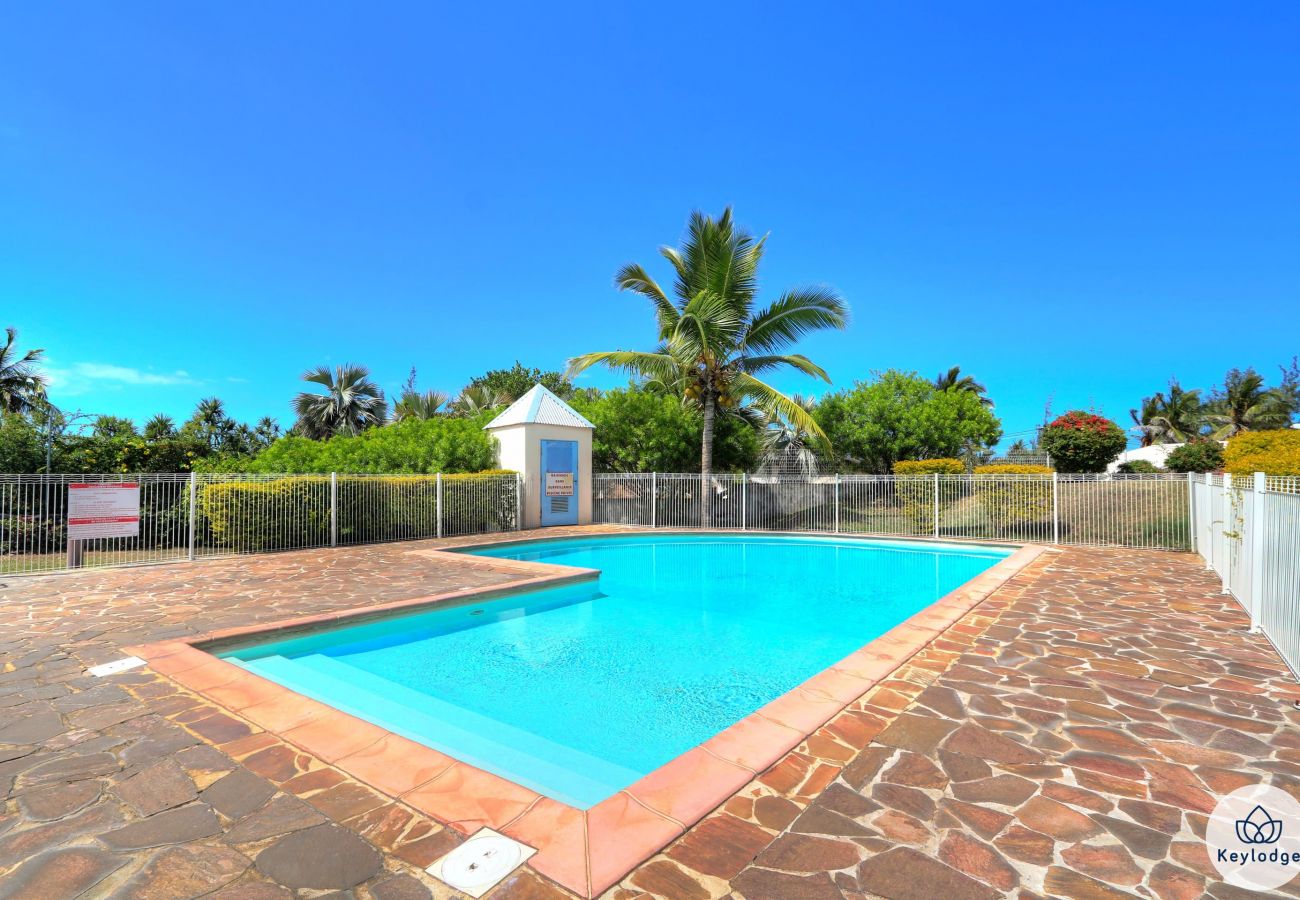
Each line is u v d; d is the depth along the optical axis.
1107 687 4.13
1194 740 3.27
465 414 33.16
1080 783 2.80
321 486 13.41
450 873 2.13
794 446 24.61
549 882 2.08
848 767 2.97
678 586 10.23
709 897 2.01
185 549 12.42
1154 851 2.27
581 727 4.39
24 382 24.12
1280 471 9.92
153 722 3.54
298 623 6.21
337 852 2.26
